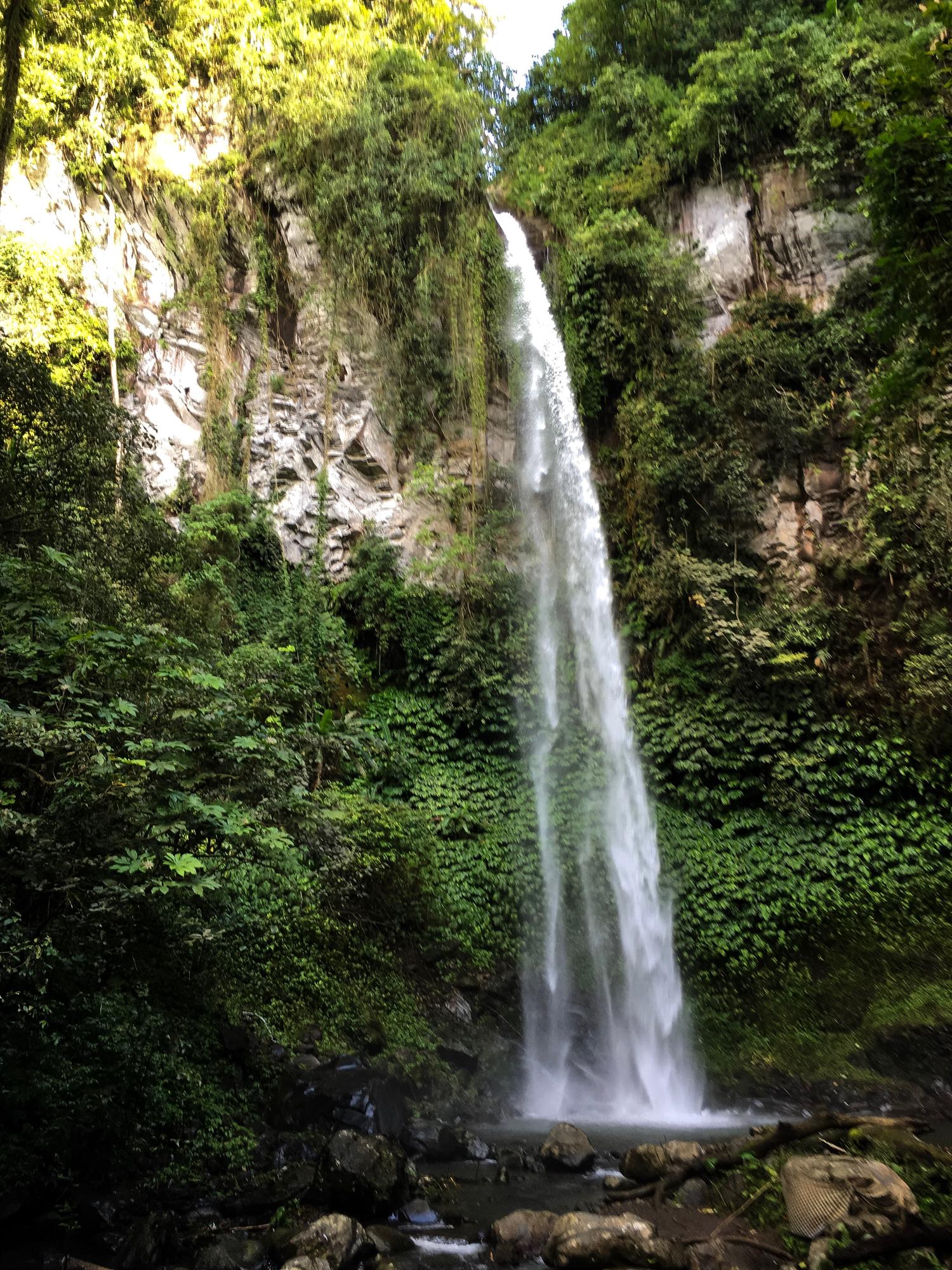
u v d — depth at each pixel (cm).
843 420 1506
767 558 1500
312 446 1622
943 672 1257
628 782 1427
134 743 546
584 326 1702
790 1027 1087
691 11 1959
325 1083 705
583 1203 554
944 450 1254
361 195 1694
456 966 1104
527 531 1662
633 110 1856
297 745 716
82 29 1562
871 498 1401
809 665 1398
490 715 1459
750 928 1210
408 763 1370
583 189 1841
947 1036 998
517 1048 1021
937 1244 415
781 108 1656
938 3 698
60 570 695
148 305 1550
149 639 617
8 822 489
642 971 1211
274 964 895
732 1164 561
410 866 1141
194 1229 501
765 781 1357
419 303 1684
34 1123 526
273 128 1742
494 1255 477
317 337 1666
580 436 1677
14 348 786
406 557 1597
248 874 783
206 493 1508
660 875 1290
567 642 1582
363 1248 476
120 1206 517
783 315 1596
